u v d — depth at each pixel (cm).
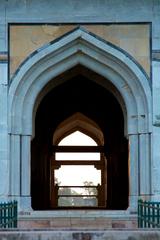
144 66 1612
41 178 2409
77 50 1617
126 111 1669
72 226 1568
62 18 1614
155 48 1616
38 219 1567
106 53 1616
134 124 1630
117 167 2386
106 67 1631
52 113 2356
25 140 1616
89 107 2334
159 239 1016
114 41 1614
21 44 1609
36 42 1611
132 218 1574
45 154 2417
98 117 2366
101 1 1620
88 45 1619
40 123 2372
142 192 1603
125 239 1015
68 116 2362
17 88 1608
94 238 1013
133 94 1627
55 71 1627
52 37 1611
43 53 1606
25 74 1608
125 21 1617
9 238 1008
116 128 2381
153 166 1595
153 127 1603
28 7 1619
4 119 1600
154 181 1589
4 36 1609
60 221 1569
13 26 1614
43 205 2402
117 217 1573
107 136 2405
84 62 1630
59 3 1619
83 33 1609
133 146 1627
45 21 1614
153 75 1611
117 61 1619
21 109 1614
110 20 1616
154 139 1600
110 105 2320
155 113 1605
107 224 1570
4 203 1477
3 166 1591
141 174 1609
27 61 1606
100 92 2248
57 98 2294
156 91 1609
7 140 1598
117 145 2391
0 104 1602
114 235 1016
